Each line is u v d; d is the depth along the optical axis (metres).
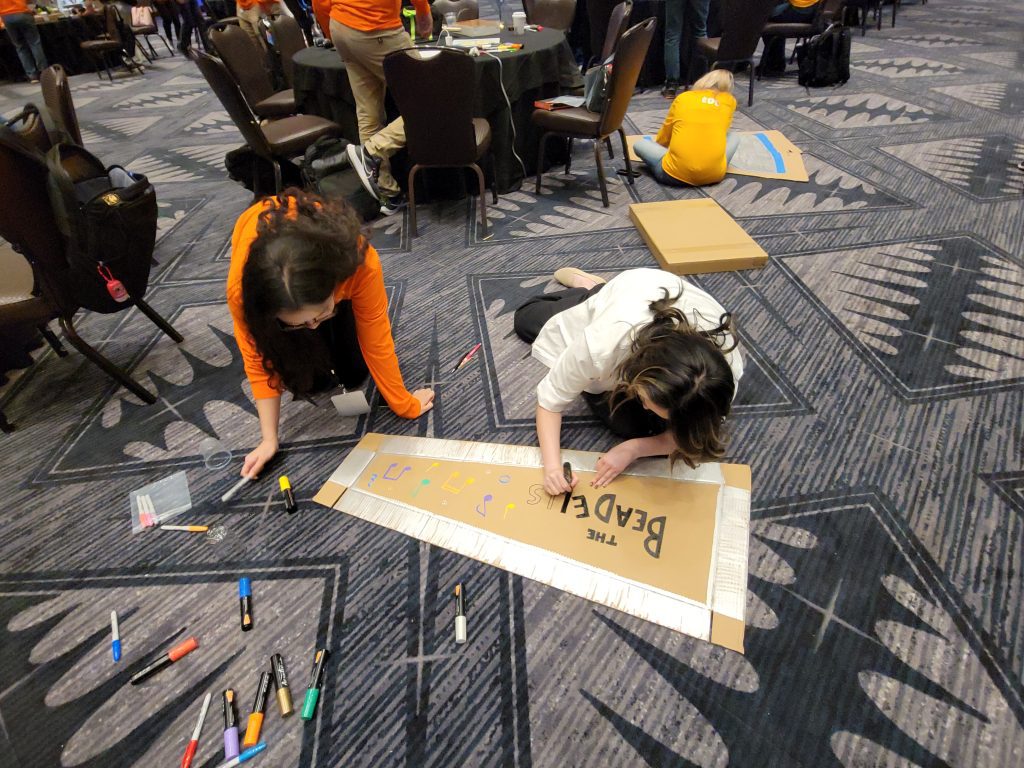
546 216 2.66
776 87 4.16
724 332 1.09
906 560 1.18
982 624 1.07
